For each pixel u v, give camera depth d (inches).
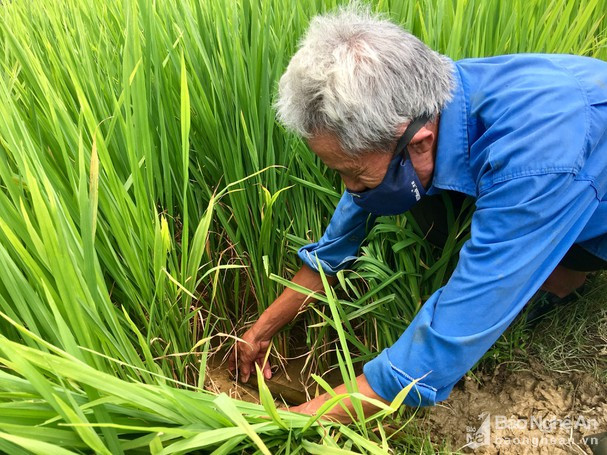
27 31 59.0
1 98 40.0
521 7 61.4
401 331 53.8
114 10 68.1
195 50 55.3
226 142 52.9
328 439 34.5
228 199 58.7
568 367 52.5
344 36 33.8
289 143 54.6
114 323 35.9
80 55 54.1
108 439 29.0
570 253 48.9
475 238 35.6
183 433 28.0
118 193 39.3
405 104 33.1
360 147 34.4
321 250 51.8
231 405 27.4
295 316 55.2
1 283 35.2
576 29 57.9
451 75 37.4
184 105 38.0
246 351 55.6
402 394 30.8
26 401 27.9
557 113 34.0
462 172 38.2
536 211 33.2
